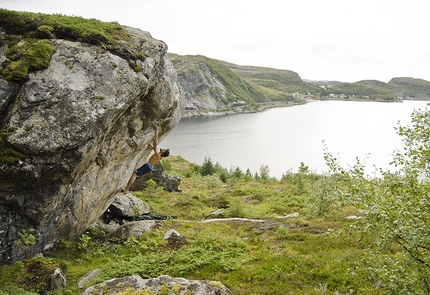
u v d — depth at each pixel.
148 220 16.75
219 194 27.67
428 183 6.44
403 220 6.10
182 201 22.70
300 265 11.18
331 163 8.77
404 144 7.75
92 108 9.01
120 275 10.41
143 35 11.34
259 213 21.38
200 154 78.25
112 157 11.96
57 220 10.96
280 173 59.91
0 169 8.33
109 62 9.58
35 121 8.49
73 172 9.70
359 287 9.48
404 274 7.16
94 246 12.92
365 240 12.78
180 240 13.83
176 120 15.17
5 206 9.55
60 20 9.66
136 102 10.88
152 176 26.41
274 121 159.38
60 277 9.59
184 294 7.46
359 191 7.09
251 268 11.29
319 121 159.00
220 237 14.58
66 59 9.18
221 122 154.38
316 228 16.09
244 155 77.00
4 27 9.26
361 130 123.38
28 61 8.73
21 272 9.39
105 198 13.37
